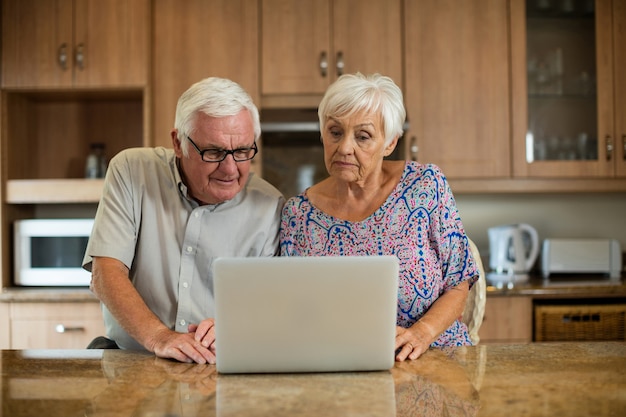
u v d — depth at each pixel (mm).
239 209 1718
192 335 1293
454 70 3127
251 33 3115
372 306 1119
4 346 2891
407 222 1617
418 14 3123
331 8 3125
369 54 3125
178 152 1604
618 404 934
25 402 964
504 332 2789
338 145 1507
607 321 2795
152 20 3125
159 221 1696
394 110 1519
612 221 3514
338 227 1648
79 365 1205
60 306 2891
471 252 1679
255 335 1114
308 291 1108
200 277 1718
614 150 3139
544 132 3137
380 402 954
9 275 3119
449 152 3123
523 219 3514
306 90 3113
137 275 1710
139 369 1175
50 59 3082
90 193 3068
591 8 3156
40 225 3053
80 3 3078
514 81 3117
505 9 3131
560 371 1133
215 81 1516
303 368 1131
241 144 1500
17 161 3234
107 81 3068
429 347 1370
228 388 1039
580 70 3150
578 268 3146
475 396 981
